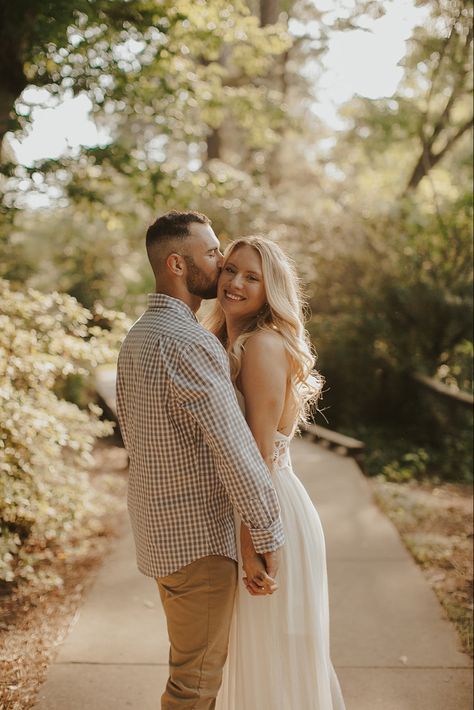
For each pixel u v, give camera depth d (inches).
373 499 242.7
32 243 615.5
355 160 605.0
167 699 85.7
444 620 149.1
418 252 372.5
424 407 364.5
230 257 91.0
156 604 155.7
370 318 372.8
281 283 90.0
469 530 221.6
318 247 410.6
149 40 250.5
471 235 358.3
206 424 79.0
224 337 102.6
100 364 202.4
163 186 274.8
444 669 128.4
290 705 88.0
